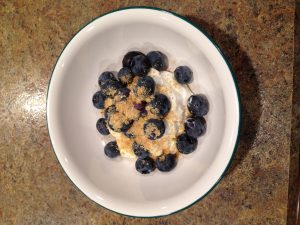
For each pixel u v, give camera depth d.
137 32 0.23
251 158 0.25
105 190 0.24
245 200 0.25
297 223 0.22
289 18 0.24
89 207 0.28
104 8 0.26
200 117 0.23
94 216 0.27
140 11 0.22
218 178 0.21
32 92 0.28
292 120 0.24
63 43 0.27
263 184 0.25
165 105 0.22
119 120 0.22
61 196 0.28
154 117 0.22
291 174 0.24
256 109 0.24
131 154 0.24
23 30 0.28
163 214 0.22
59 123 0.24
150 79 0.22
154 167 0.24
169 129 0.23
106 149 0.24
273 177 0.24
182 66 0.23
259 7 0.24
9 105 0.29
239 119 0.20
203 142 0.23
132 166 0.25
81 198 0.28
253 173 0.25
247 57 0.24
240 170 0.25
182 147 0.23
